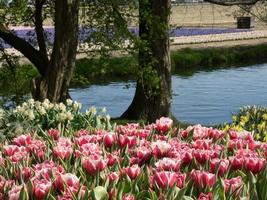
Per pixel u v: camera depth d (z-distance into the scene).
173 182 4.17
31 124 9.59
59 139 5.86
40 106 10.00
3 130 8.99
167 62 20.52
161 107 20.52
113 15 20.12
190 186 4.16
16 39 20.38
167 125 6.41
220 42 62.09
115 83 38.75
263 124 10.71
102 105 32.19
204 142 5.65
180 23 80.62
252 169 4.79
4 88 21.95
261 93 36.97
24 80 21.86
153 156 5.06
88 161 4.57
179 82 41.56
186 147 5.48
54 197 3.97
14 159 5.17
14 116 9.68
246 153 5.16
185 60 49.12
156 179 4.18
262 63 52.84
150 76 19.73
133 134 6.20
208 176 4.21
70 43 17.11
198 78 43.41
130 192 4.11
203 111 30.94
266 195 4.12
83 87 37.38
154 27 19.95
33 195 4.00
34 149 5.51
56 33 17.03
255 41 63.56
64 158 5.18
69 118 9.62
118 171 4.62
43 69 20.58
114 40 19.88
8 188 4.21
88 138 5.86
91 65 20.53
